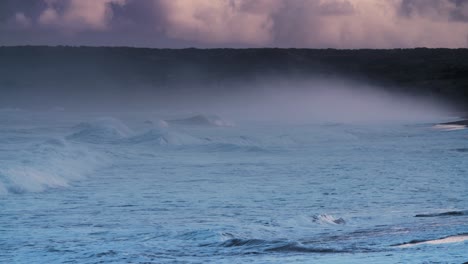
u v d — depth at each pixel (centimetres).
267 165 9138
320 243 3362
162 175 7825
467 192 6259
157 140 12650
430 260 2492
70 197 5872
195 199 5775
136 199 5775
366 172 8169
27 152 8631
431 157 10406
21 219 4628
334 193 6203
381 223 4291
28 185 6250
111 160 9406
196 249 3278
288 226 4166
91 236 3831
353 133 16875
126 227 4256
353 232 3847
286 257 2862
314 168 8700
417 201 5647
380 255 2755
